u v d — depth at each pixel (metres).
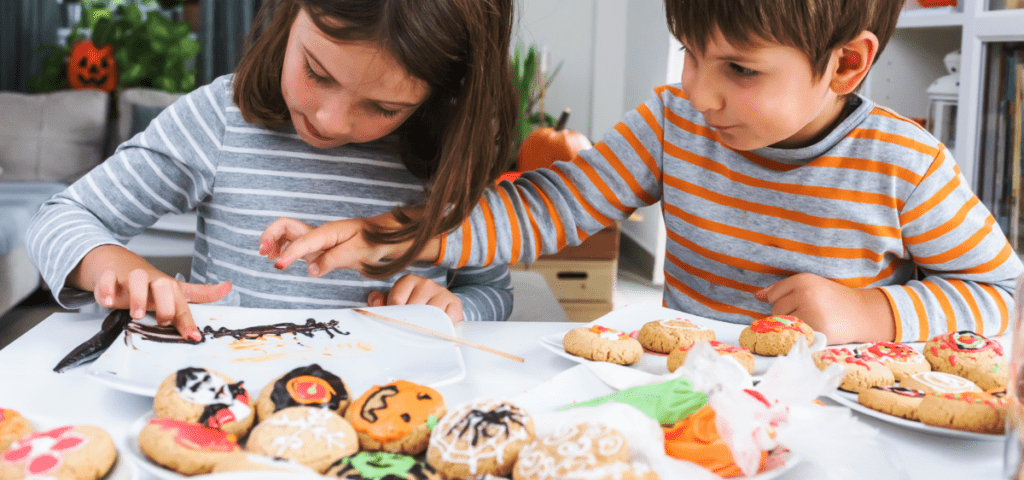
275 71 0.85
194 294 0.72
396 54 0.65
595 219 0.95
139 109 3.08
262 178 0.94
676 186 0.95
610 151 0.96
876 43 0.68
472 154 0.76
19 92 3.64
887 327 0.74
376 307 0.76
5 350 0.63
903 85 1.68
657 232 3.27
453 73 0.73
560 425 0.44
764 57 0.63
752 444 0.40
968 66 1.51
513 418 0.43
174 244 2.36
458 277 1.05
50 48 3.47
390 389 0.49
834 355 0.61
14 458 0.38
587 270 2.39
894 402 0.53
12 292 2.41
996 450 0.49
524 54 2.90
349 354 0.63
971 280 0.83
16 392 0.54
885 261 0.88
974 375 0.60
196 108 0.95
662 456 0.39
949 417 0.49
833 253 0.87
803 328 0.68
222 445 0.41
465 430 0.42
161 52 3.27
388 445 0.45
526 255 0.89
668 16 0.68
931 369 0.63
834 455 0.42
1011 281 0.82
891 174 0.83
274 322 0.70
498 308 0.97
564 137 2.31
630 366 0.65
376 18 0.63
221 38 3.60
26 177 3.17
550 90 3.71
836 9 0.63
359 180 0.96
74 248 0.75
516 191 0.91
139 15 3.34
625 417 0.41
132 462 0.39
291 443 0.41
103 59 3.33
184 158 0.92
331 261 0.75
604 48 3.65
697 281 0.96
